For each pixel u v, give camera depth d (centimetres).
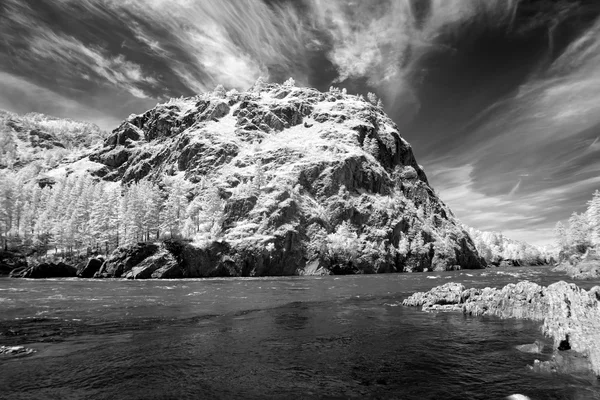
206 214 11762
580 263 7012
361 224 13200
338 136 16925
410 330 2078
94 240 11094
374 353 1597
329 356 1551
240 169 14900
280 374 1315
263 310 2906
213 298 3788
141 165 18062
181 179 15525
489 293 2931
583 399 1054
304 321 2395
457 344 1750
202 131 17638
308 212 12231
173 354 1580
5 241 11000
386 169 16888
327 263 10981
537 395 1093
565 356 1522
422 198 16375
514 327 2148
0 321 2398
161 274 8512
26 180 19150
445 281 5916
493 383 1209
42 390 1151
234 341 1823
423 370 1357
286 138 17762
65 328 2162
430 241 13625
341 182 14125
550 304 2309
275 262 10306
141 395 1108
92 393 1125
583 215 10106
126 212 11394
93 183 17938
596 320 1777
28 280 7381
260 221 11269
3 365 1419
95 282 6600
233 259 9906
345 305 3198
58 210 12575
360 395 1111
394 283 5753
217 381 1239
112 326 2228
